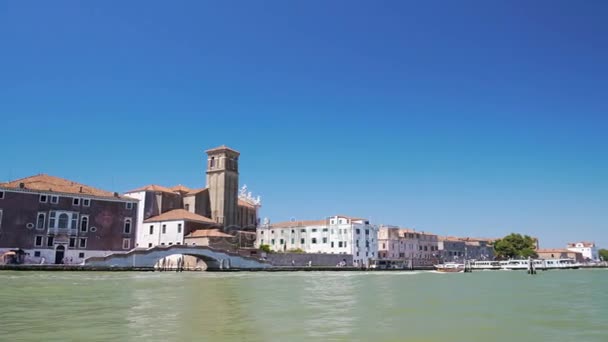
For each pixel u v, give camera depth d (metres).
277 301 33.81
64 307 27.12
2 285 42.91
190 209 120.88
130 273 73.62
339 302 34.09
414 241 165.50
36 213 83.50
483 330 22.09
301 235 142.38
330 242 137.50
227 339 18.36
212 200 126.81
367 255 139.12
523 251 180.00
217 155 128.62
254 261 100.31
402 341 18.92
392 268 135.88
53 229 84.62
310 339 18.77
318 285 54.28
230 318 24.12
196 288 44.59
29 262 81.56
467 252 189.12
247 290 44.25
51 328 19.92
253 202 150.75
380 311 28.92
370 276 85.44
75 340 17.44
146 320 22.58
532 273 115.25
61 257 85.19
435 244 174.62
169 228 105.19
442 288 53.50
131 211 94.50
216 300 33.44
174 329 20.23
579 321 25.42
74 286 42.66
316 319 24.47
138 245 108.88
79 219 87.88
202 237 99.25
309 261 118.69
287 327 21.61
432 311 29.45
